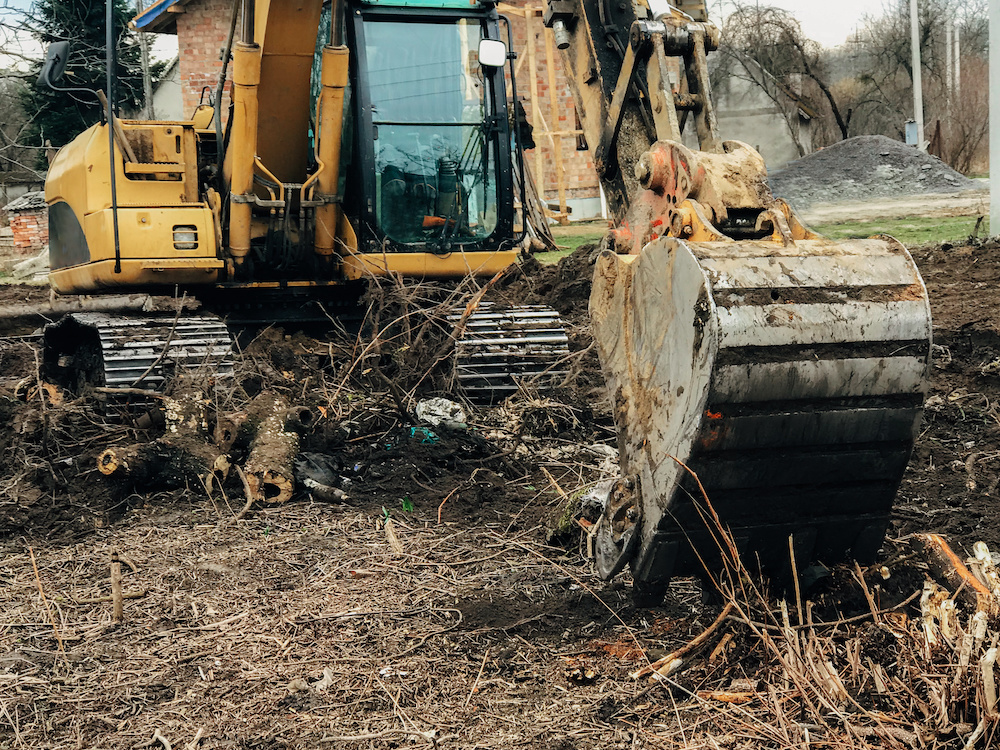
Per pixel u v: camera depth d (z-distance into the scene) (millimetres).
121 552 4633
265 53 6426
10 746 3059
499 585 4133
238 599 4082
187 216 6980
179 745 3023
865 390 3096
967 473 5254
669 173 3576
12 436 5996
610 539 3477
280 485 5246
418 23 7242
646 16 4035
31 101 27188
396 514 5035
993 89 14172
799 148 32312
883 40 38031
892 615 3273
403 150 7238
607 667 3420
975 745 2725
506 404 6617
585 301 10312
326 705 3227
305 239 7086
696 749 2906
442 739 3010
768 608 3254
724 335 2951
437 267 7309
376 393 6484
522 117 7547
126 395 6289
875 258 3184
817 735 2906
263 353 6980
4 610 4051
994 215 14305
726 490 3162
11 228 21391
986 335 8125
